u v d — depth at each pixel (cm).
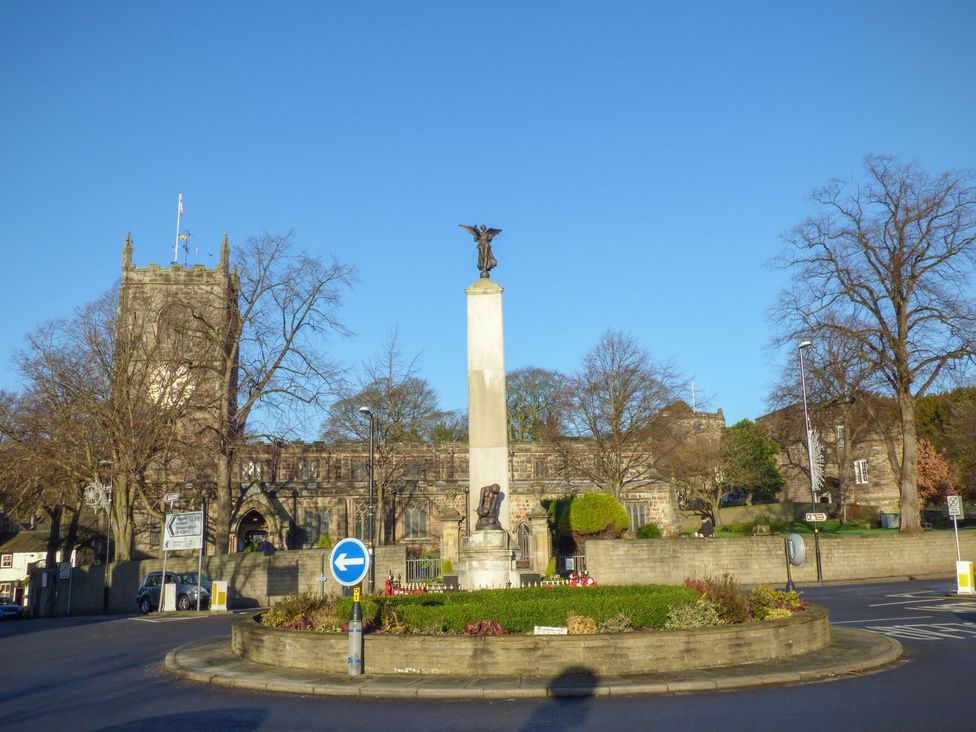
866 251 4338
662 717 1150
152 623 2852
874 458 7169
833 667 1487
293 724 1141
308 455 7256
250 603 3981
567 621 1611
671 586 2031
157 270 7138
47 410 4678
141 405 4631
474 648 1477
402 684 1398
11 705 1316
